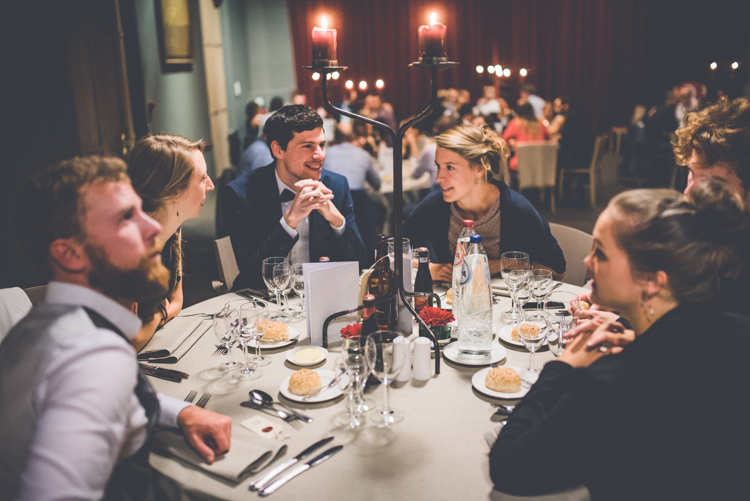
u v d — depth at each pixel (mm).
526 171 6293
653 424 898
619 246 931
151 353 1424
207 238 5598
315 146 2078
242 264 2059
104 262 875
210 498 934
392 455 1023
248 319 1392
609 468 923
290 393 1243
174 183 1544
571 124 6672
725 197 919
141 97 4879
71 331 826
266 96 10375
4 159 3264
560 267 2113
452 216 2180
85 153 3865
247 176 2182
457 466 992
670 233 889
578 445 900
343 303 1530
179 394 1263
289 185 2162
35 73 3430
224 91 8141
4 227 3275
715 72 7434
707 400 894
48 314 854
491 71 9078
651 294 938
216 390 1281
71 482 725
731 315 973
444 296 1834
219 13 7934
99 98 4121
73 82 3715
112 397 789
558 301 1766
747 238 1201
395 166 1316
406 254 1598
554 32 9523
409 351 1304
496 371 1251
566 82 9664
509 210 2078
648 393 893
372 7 10000
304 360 1393
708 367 894
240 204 2121
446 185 2002
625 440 905
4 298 1428
